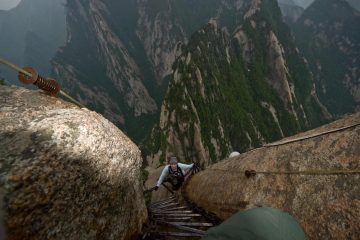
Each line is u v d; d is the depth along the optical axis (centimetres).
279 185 584
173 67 11094
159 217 720
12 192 283
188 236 607
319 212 464
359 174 443
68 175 347
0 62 385
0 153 302
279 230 327
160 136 8781
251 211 351
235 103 11956
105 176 420
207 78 10719
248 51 16388
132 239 550
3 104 372
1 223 269
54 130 357
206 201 807
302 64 19950
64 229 341
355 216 411
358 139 487
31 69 416
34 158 315
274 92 15712
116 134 482
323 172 500
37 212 304
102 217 422
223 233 333
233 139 11019
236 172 758
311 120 17475
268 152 714
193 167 1087
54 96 450
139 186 592
